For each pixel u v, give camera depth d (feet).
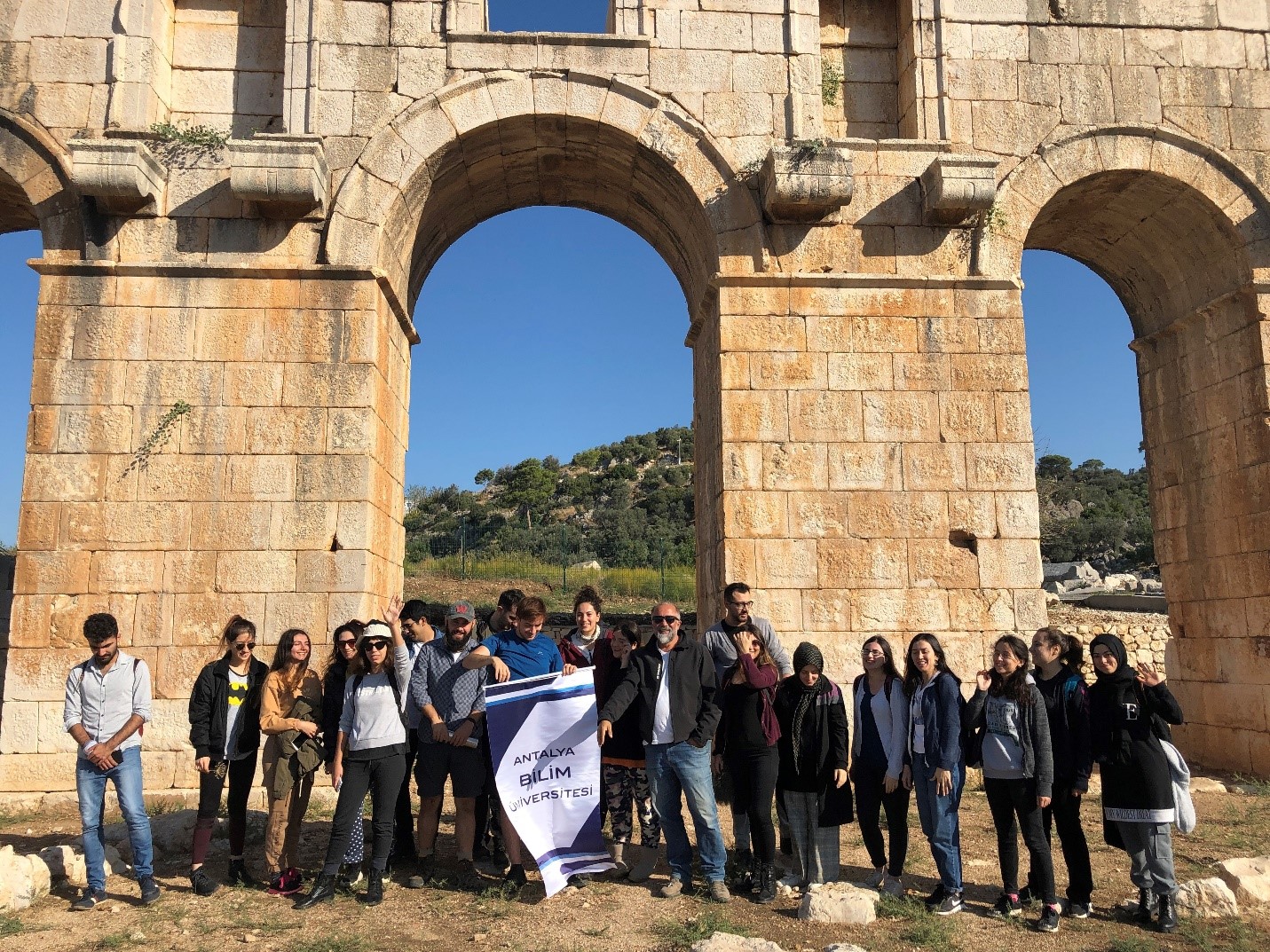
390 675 25.81
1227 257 44.39
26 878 24.21
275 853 25.20
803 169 39.68
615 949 21.44
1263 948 21.85
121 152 37.37
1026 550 39.88
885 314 41.24
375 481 39.37
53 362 38.34
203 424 38.45
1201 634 46.57
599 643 28.68
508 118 41.27
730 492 39.45
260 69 43.55
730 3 43.21
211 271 39.24
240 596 37.32
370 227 40.04
